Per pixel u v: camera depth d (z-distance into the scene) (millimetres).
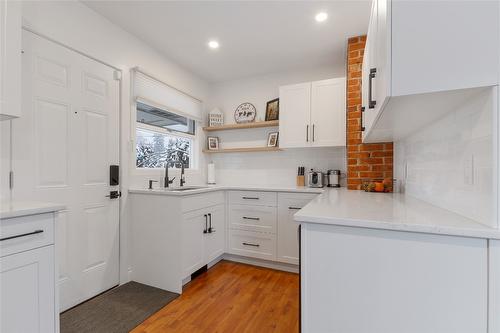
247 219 2730
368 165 2359
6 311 1049
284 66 3066
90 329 1573
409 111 1055
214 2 1893
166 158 2924
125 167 2240
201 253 2369
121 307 1824
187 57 2816
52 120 1711
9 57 1264
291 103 2854
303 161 3117
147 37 2396
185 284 2221
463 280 760
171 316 1722
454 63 751
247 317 1716
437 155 1234
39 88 1640
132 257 2270
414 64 793
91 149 1963
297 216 982
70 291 1800
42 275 1171
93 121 1985
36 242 1152
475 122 847
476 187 852
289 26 2207
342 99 2627
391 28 821
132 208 2271
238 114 3457
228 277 2383
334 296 934
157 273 2150
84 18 1916
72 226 1822
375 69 1147
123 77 2238
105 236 2061
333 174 2760
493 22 720
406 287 830
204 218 2428
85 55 1934
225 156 3564
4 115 1277
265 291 2094
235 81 3512
